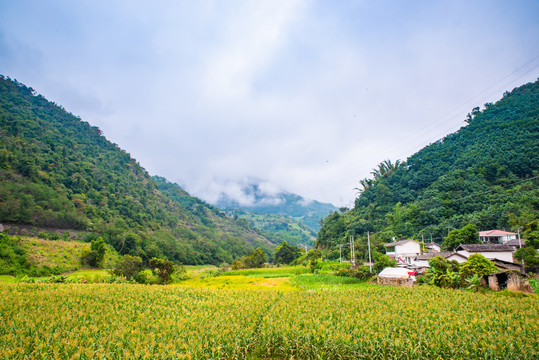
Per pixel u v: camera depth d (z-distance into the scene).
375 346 15.80
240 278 63.75
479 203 79.06
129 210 126.19
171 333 17.31
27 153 110.94
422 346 15.80
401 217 91.88
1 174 89.31
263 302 26.70
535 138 92.56
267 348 16.91
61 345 14.68
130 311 22.73
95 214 106.94
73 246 75.25
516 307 23.19
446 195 87.31
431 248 73.00
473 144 108.50
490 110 126.31
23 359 13.66
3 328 16.45
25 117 157.50
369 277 52.25
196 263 120.81
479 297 28.19
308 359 16.06
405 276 44.31
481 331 17.80
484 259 35.94
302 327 18.59
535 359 14.62
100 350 14.18
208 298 29.28
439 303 25.55
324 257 99.50
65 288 32.62
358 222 101.88
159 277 55.94
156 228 133.38
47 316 19.09
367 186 139.25
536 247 52.91
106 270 69.88
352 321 19.42
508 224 67.25
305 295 31.44
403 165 131.62
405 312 22.91
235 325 18.41
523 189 76.69
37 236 77.62
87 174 130.88
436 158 115.12
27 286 33.47
